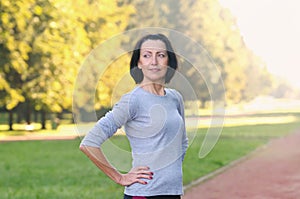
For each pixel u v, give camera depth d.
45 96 21.05
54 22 19.47
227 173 13.60
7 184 12.29
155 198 3.00
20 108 31.83
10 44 18.70
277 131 29.88
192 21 35.62
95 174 13.64
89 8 21.05
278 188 11.17
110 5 21.48
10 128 31.08
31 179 13.06
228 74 43.78
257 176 12.99
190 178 12.30
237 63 46.44
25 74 20.67
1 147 20.94
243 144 22.12
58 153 18.83
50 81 20.70
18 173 14.10
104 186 11.80
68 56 20.08
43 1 19.20
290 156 17.77
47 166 15.49
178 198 3.07
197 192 10.58
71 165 15.59
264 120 41.28
